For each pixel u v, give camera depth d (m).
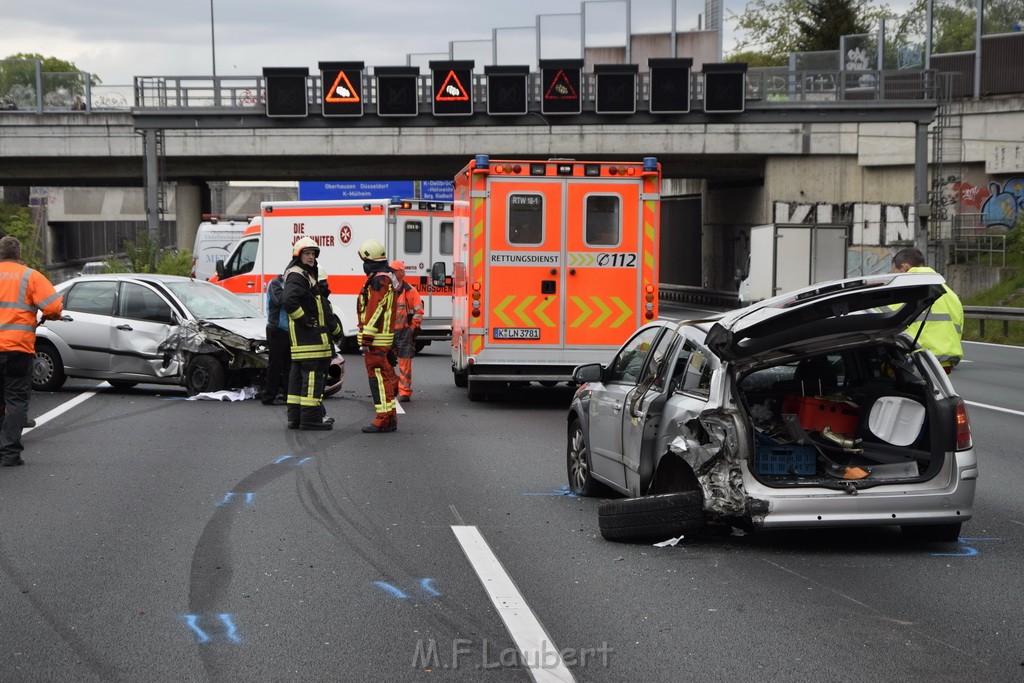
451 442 12.95
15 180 50.84
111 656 5.47
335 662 5.37
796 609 6.25
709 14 48.88
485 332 16.30
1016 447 12.55
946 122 45.69
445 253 25.22
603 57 48.53
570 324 16.36
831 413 7.81
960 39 47.34
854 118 33.88
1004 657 5.40
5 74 46.69
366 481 10.36
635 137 46.03
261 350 16.77
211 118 33.56
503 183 16.17
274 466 11.16
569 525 8.50
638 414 8.26
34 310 11.16
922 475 7.41
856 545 7.84
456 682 5.09
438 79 32.66
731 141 46.28
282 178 50.44
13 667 5.30
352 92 32.75
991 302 37.25
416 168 48.75
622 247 16.34
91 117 46.47
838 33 75.62
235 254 27.88
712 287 57.41
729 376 7.35
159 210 35.66
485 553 7.58
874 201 46.81
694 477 7.80
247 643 5.66
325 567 7.20
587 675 5.18
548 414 15.81
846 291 6.95
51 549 7.68
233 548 7.73
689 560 7.41
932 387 7.54
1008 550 7.70
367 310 13.50
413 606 6.32
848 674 5.16
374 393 13.76
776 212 47.34
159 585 6.77
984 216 45.47
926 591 6.63
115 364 17.27
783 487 7.25
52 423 14.31
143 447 12.37
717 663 5.33
